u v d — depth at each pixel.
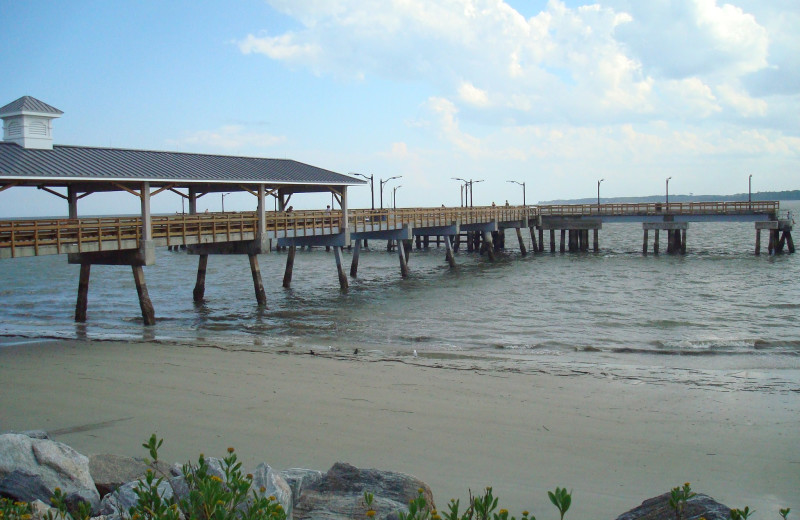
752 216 56.47
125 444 11.18
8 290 41.72
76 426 12.24
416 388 15.02
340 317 28.09
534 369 17.22
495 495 9.02
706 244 74.31
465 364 17.86
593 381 15.88
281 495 6.62
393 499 6.92
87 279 27.09
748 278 41.12
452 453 10.86
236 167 29.86
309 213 35.09
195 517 5.26
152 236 24.91
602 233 113.69
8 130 23.03
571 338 23.00
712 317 27.47
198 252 31.28
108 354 18.92
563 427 12.31
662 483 9.67
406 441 11.44
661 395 14.63
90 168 22.39
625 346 21.22
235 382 15.49
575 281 41.03
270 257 72.19
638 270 47.00
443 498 8.89
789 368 17.78
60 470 7.57
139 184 24.25
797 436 11.88
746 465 10.46
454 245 70.06
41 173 20.36
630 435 11.89
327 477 7.41
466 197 77.94
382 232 43.38
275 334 24.03
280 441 11.39
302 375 16.23
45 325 26.36
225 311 30.28
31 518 5.84
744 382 15.95
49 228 21.08
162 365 17.36
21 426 12.23
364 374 16.39
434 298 34.03
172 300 34.72
